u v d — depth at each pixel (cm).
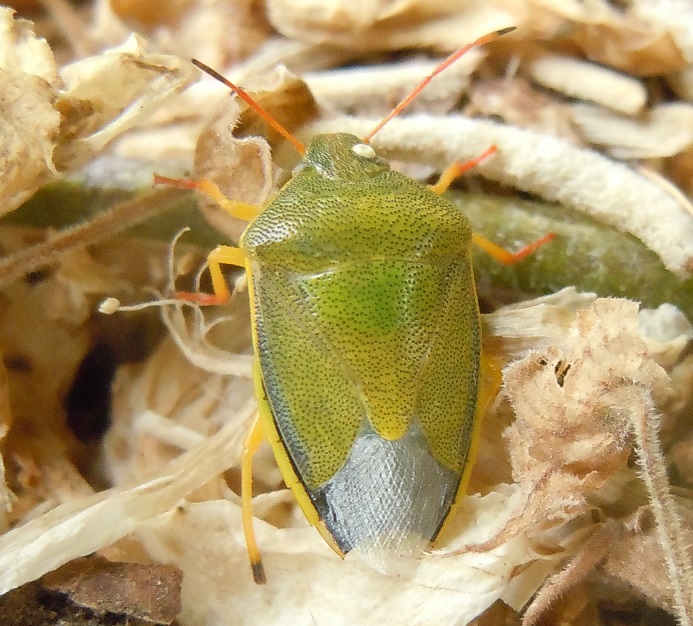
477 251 8
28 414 8
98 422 8
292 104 8
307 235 7
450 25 8
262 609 7
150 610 7
